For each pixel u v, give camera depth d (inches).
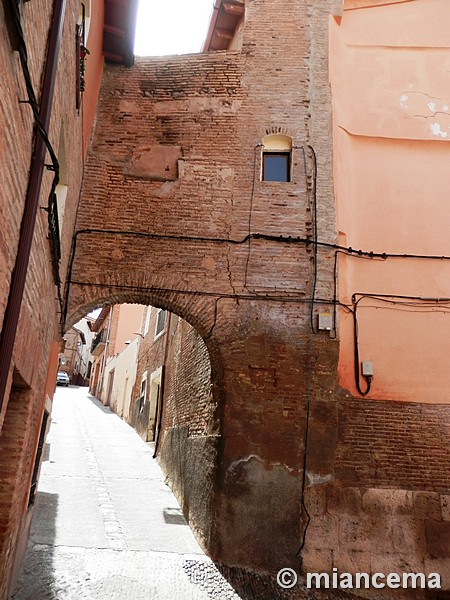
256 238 299.4
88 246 289.7
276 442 272.2
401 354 294.5
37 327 182.2
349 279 303.1
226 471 268.2
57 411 810.8
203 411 333.4
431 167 329.7
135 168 308.2
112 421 810.2
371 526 263.0
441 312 303.4
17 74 109.6
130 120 319.3
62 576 232.2
